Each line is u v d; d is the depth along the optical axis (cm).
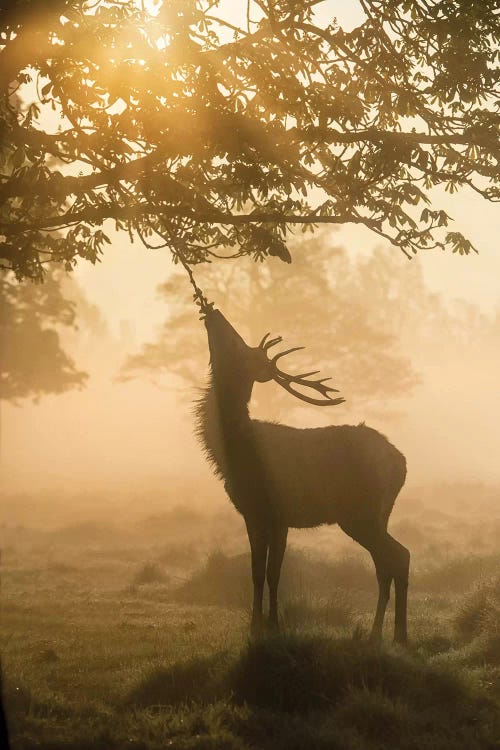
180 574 4497
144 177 2142
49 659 2288
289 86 2248
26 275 2383
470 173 2298
